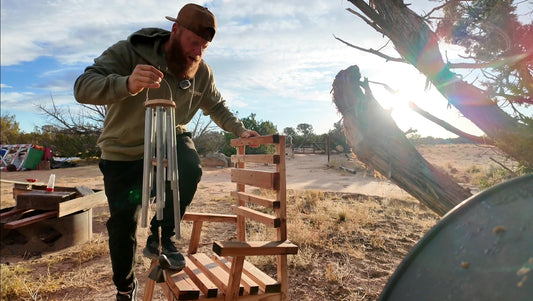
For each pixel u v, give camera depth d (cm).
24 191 625
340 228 588
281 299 225
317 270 416
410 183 183
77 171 1950
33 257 495
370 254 472
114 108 250
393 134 183
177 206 182
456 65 192
